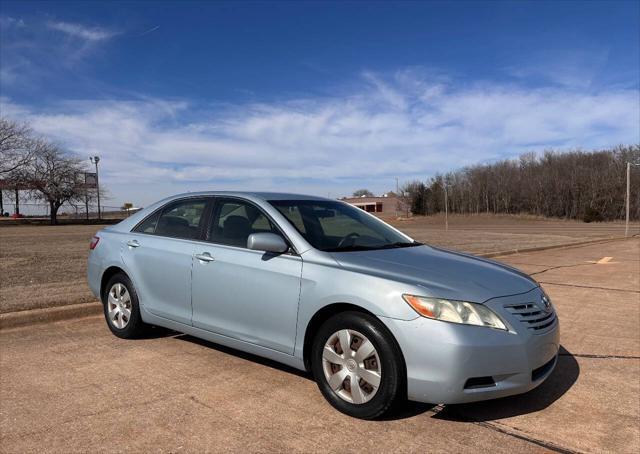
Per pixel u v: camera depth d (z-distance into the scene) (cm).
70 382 437
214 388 425
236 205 488
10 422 362
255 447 330
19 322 619
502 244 2170
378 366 357
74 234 2756
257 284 429
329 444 334
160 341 559
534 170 9612
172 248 509
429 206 10469
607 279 1123
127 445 331
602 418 382
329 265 396
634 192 7819
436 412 384
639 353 551
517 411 391
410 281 364
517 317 360
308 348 405
